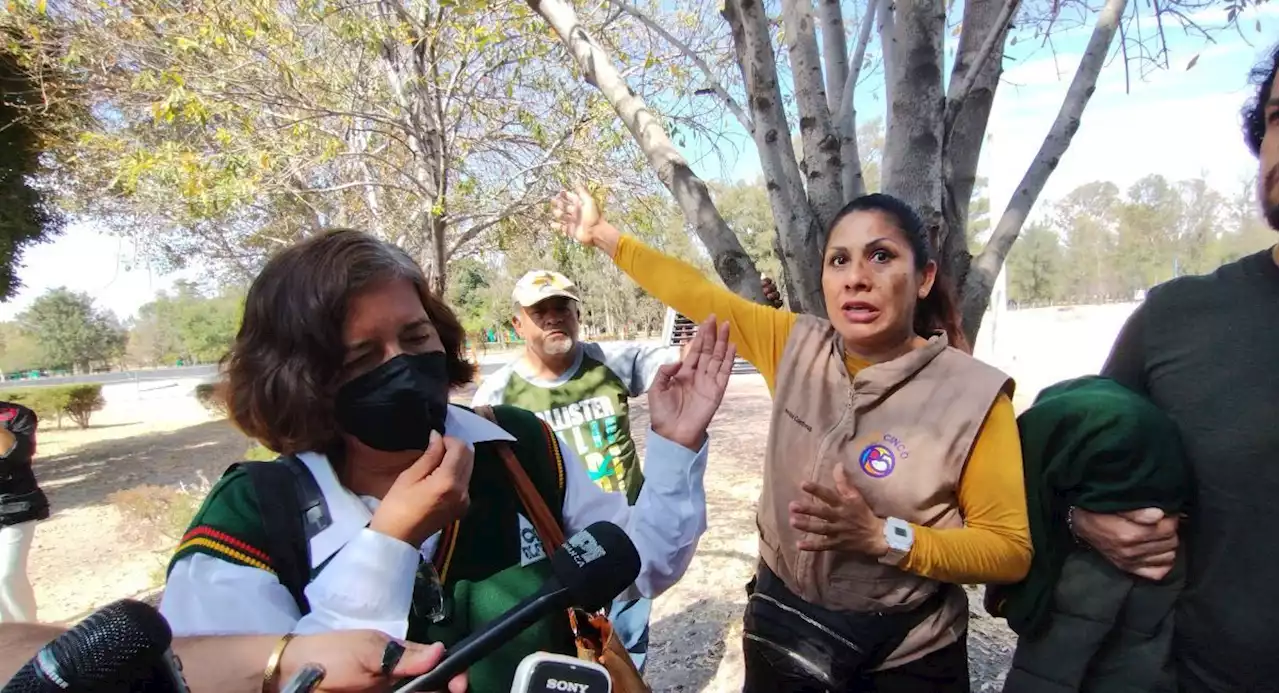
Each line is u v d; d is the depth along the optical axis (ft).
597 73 10.21
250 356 4.38
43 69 26.40
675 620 15.39
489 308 154.40
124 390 122.42
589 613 4.87
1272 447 4.66
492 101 26.32
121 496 26.48
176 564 4.02
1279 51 4.75
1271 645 4.70
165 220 35.40
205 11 21.97
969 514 5.62
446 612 4.45
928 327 6.57
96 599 20.83
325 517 4.22
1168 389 5.16
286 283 4.30
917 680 5.97
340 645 3.53
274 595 4.01
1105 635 5.25
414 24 22.52
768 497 6.50
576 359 12.23
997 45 9.72
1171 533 4.94
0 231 39.75
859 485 5.85
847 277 5.96
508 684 4.44
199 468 43.14
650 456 5.50
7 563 15.29
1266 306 4.81
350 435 4.42
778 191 9.33
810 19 9.21
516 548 4.86
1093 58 9.85
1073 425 5.17
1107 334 73.26
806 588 6.09
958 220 9.50
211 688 3.51
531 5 10.58
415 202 29.27
